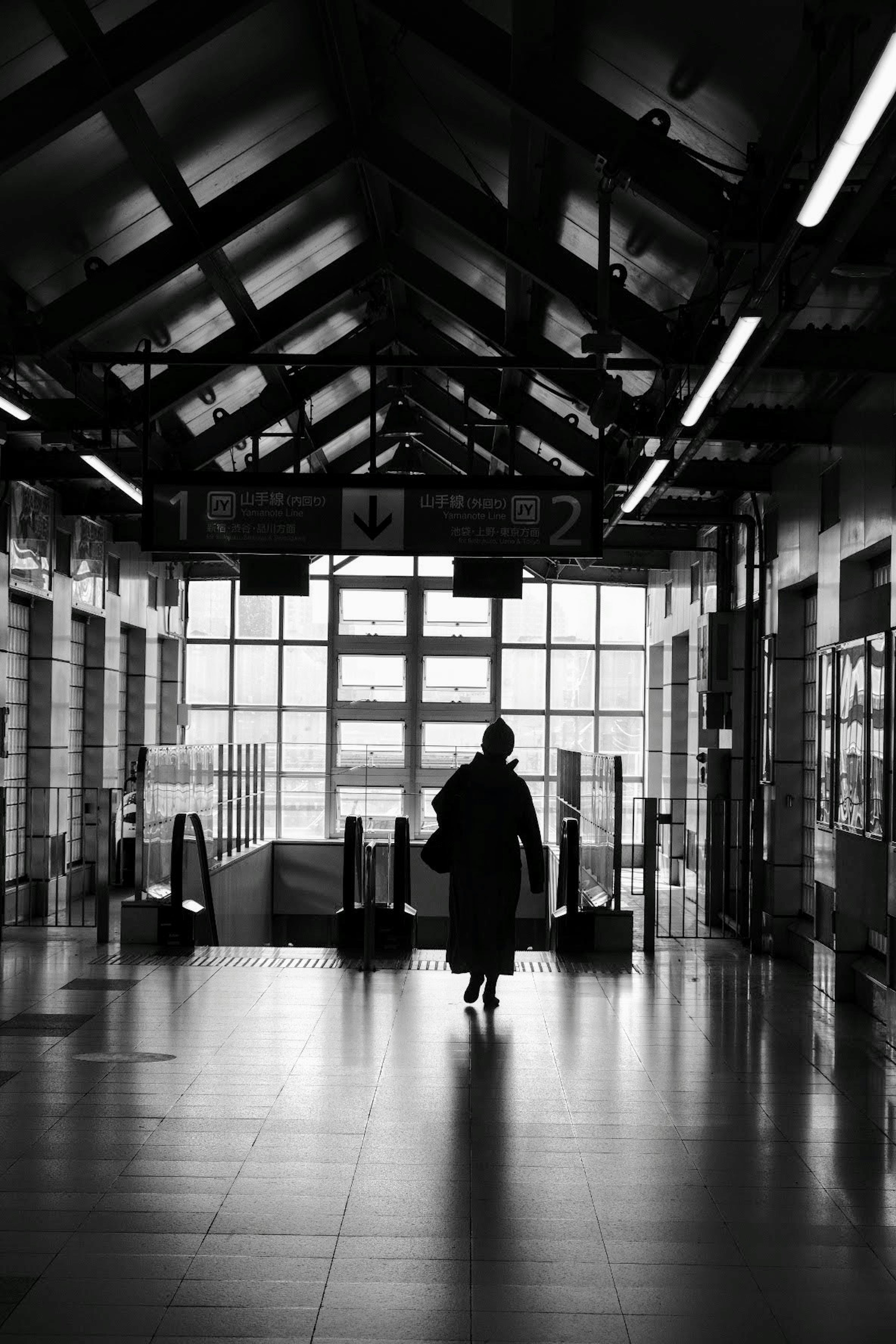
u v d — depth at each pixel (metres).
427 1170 5.39
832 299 8.27
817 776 10.33
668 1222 4.84
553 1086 6.83
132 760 18.22
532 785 22.27
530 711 22.34
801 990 9.94
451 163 9.59
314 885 20.20
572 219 9.34
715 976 10.50
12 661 13.20
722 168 6.96
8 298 9.12
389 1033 8.00
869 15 5.23
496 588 14.60
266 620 22.48
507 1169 5.43
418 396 16.75
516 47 7.09
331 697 22.45
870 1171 5.50
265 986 9.55
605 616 22.30
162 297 10.25
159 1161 5.46
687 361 9.26
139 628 18.12
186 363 9.96
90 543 15.41
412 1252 4.50
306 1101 6.41
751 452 11.81
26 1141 5.73
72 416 11.16
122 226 8.97
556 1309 4.04
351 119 9.17
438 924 20.41
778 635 11.86
